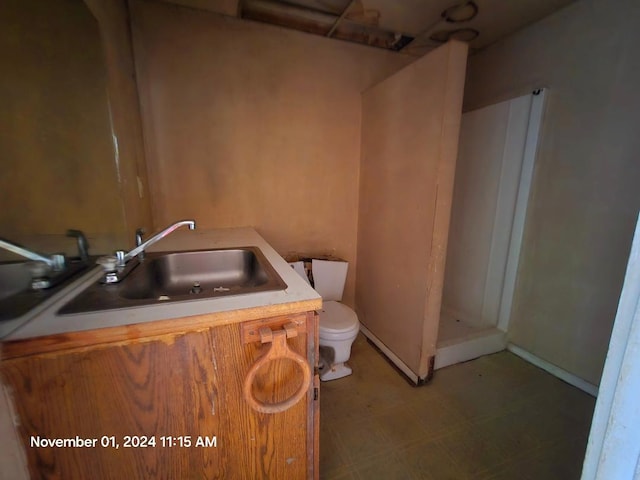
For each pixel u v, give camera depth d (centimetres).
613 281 158
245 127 198
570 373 179
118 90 136
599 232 162
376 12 180
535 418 152
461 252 248
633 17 144
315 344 84
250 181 207
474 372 190
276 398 82
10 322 62
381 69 228
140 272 104
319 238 236
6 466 54
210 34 180
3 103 72
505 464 126
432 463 126
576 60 168
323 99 216
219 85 188
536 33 188
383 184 204
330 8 178
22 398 58
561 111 177
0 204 71
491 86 220
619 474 43
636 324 40
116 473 69
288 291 84
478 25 192
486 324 229
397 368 194
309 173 222
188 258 131
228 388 74
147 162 180
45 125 88
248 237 168
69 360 60
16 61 77
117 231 129
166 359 67
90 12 112
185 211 194
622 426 42
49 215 89
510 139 204
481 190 228
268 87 199
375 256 219
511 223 208
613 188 155
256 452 82
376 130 208
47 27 89
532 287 198
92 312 68
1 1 72
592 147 163
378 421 149
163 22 170
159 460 72
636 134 146
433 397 167
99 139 117
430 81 154
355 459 128
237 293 81
